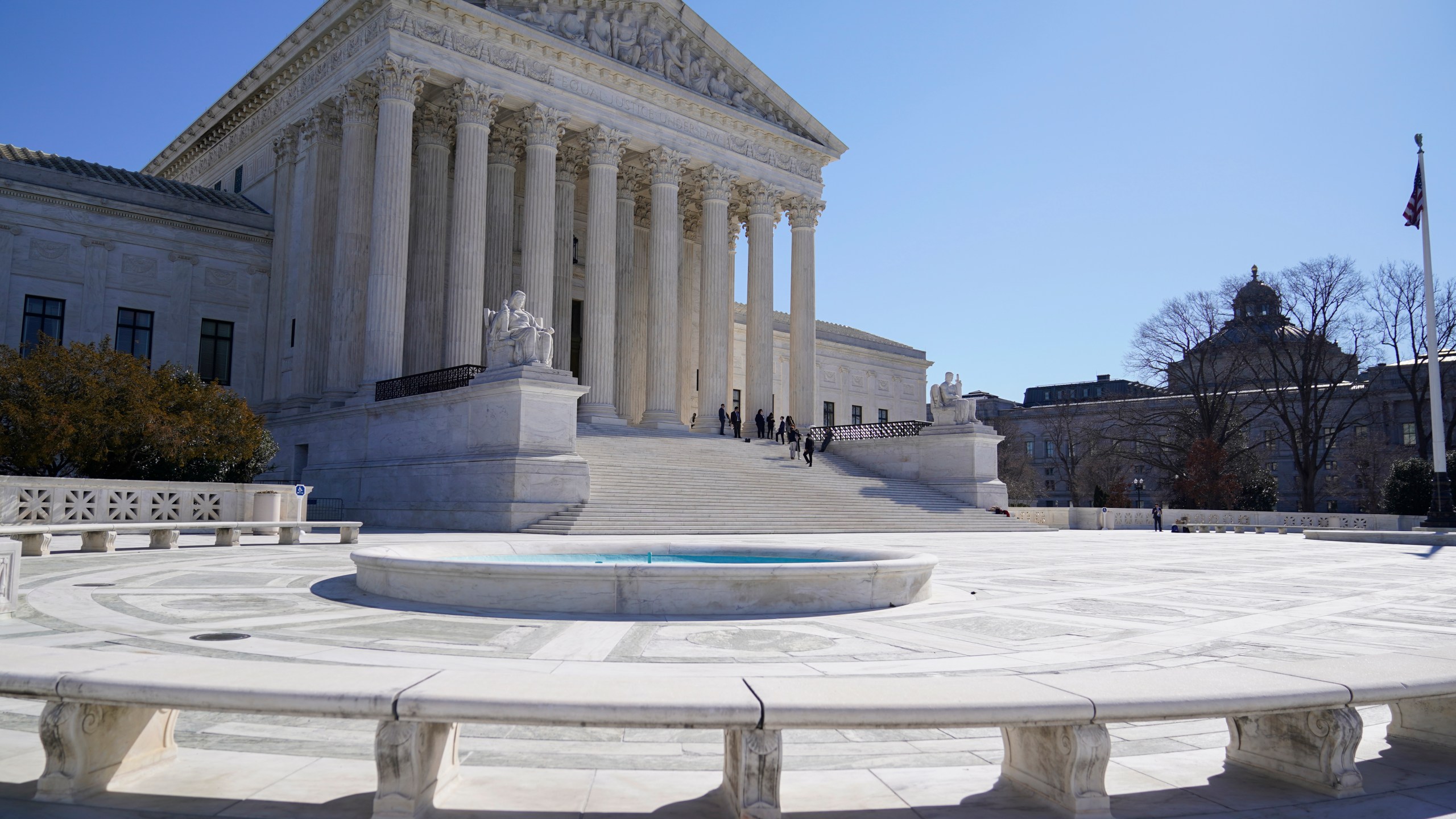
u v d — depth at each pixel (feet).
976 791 18.83
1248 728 20.75
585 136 155.53
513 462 99.71
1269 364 268.62
